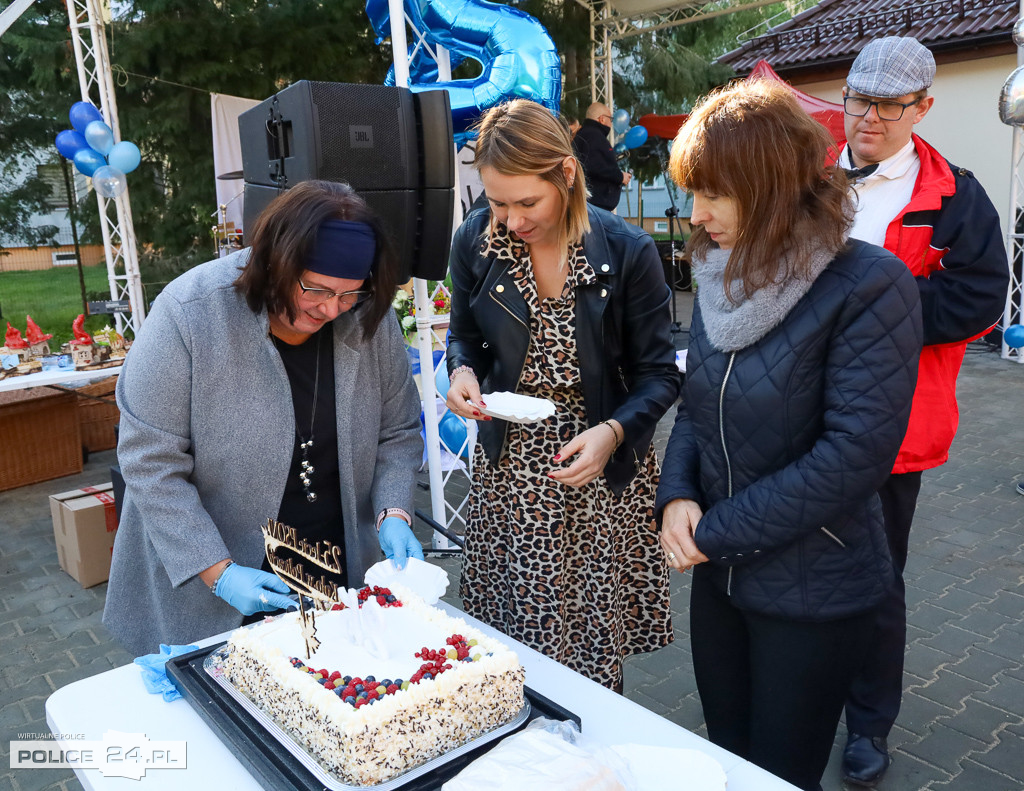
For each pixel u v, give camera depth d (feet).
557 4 28.35
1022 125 15.94
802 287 4.12
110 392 18.92
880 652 7.27
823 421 4.33
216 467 5.04
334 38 28.22
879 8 34.01
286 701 3.93
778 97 4.02
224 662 4.56
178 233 30.40
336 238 4.35
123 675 4.68
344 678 3.92
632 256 5.68
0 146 30.78
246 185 8.77
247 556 5.23
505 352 5.85
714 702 5.31
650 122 32.76
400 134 8.10
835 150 4.24
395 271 4.92
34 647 10.74
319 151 7.52
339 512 5.60
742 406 4.42
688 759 3.56
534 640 5.94
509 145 4.93
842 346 4.12
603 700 4.31
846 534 4.47
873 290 4.06
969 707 8.75
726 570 4.75
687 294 40.22
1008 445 17.53
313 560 4.35
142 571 5.45
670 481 5.00
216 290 4.90
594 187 18.01
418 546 5.20
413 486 5.73
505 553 6.11
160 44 26.17
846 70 32.42
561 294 5.64
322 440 5.34
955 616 10.69
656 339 5.98
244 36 27.25
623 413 5.77
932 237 6.49
